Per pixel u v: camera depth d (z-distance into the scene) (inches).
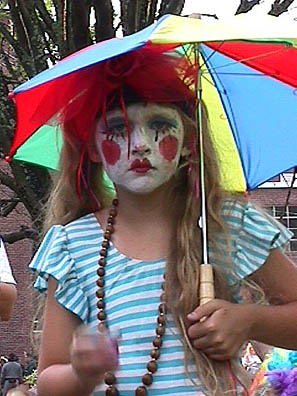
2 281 77.7
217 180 60.4
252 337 55.4
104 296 55.9
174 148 57.9
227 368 54.6
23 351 370.9
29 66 165.3
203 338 53.9
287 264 58.3
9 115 171.2
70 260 56.9
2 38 186.2
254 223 58.1
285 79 62.6
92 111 59.1
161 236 57.5
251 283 57.6
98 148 59.1
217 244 57.7
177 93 58.4
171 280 55.6
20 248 365.1
